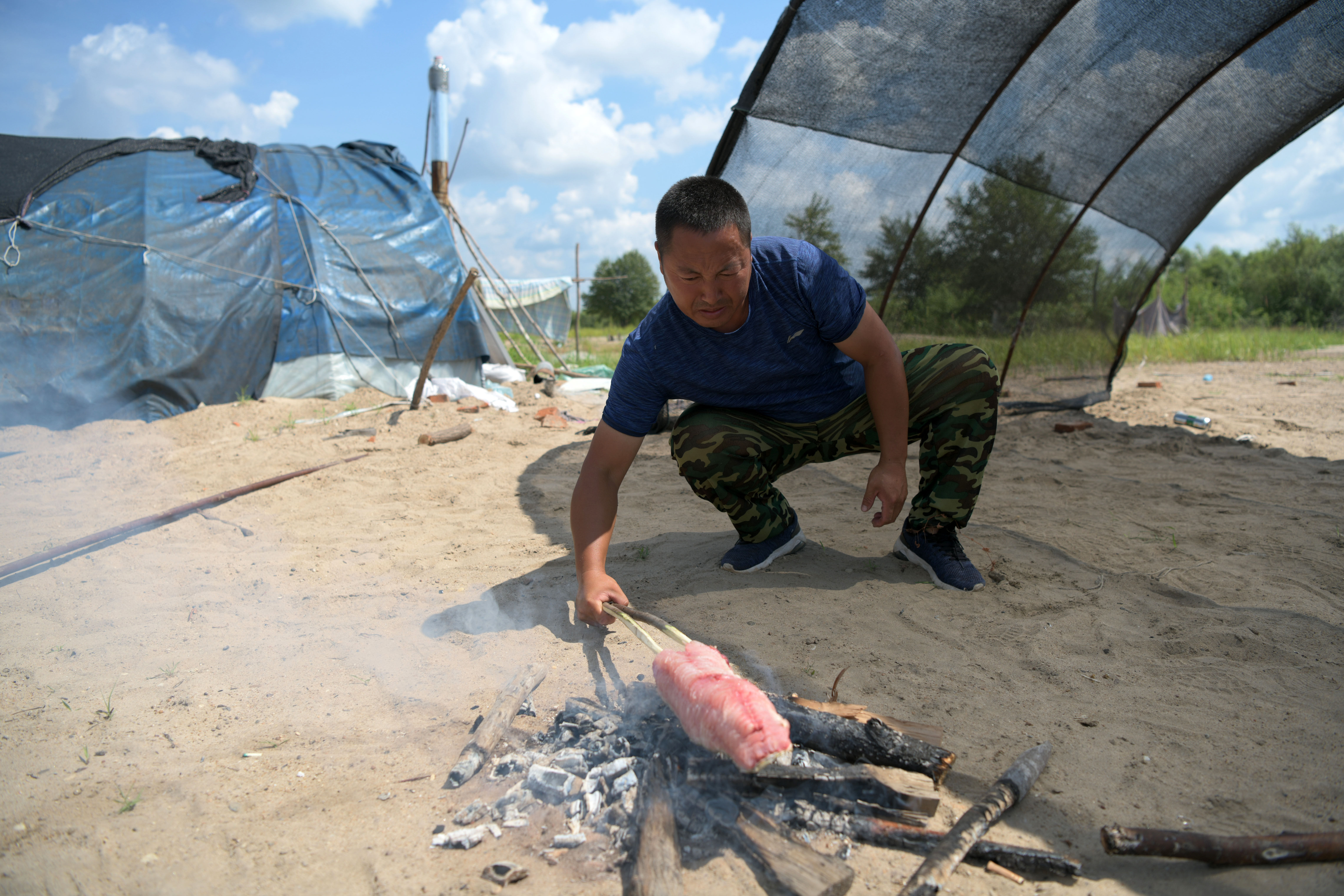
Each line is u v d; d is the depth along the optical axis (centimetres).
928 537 363
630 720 230
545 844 188
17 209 876
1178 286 3425
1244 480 552
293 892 173
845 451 363
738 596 342
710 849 185
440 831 193
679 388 315
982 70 610
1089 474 581
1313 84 658
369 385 970
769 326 299
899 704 250
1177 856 174
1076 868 175
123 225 902
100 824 196
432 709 253
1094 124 707
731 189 249
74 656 299
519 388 1110
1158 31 621
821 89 571
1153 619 313
